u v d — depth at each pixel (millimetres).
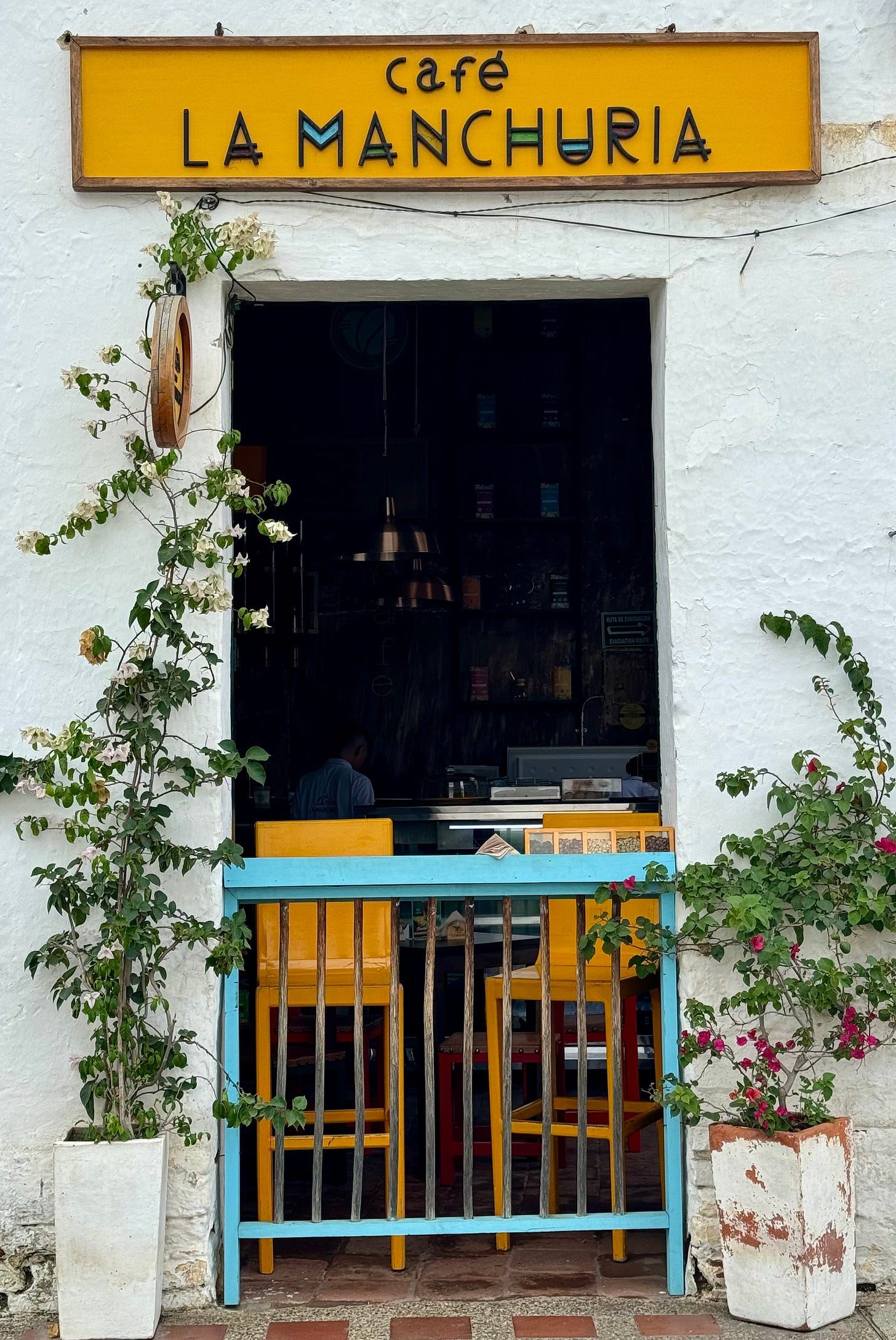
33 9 4379
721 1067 4379
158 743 4211
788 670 4434
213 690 4340
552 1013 5043
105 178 4309
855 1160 4375
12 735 4336
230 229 4176
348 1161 5555
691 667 4426
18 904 4312
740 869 4383
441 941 5676
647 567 9305
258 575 8844
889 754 4352
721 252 4438
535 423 9312
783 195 4449
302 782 7047
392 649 9305
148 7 4391
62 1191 3979
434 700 9312
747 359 4445
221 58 4324
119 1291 3988
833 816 4402
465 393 9328
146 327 4191
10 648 4340
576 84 4355
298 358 9312
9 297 4363
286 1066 4441
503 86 4352
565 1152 5734
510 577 9359
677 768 4414
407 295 4535
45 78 4371
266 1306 4258
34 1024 4305
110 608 4352
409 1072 6656
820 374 4453
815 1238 4016
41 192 4367
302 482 9281
